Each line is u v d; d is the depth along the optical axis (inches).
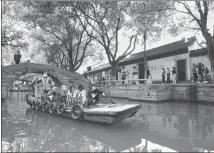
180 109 388.5
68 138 212.4
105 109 265.0
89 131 242.2
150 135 219.5
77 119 299.1
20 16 606.2
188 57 593.3
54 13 585.0
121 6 544.1
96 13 613.0
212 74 435.5
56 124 284.2
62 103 346.3
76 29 741.9
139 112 369.4
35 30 831.7
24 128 259.9
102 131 241.3
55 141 202.4
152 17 491.2
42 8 564.7
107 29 623.5
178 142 191.8
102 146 185.6
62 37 790.5
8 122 300.8
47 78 463.2
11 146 186.7
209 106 412.5
